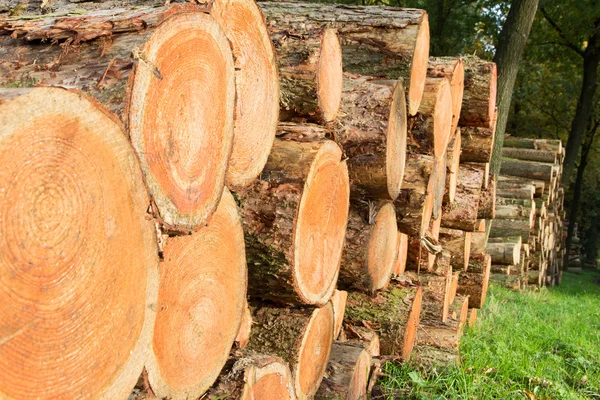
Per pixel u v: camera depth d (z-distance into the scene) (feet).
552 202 46.57
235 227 7.73
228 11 7.66
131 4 7.12
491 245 33.73
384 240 13.37
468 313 22.94
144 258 5.49
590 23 59.93
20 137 4.07
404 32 13.21
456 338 16.15
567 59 69.26
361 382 12.19
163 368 6.39
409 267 17.04
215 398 7.41
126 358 5.37
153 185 5.69
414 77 13.53
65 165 4.45
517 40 29.50
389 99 11.94
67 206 4.49
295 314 10.00
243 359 8.17
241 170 8.21
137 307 5.44
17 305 4.17
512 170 40.40
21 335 4.23
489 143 21.27
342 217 11.08
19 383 4.26
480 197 22.12
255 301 10.28
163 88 5.81
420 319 16.93
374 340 13.67
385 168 11.80
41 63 5.90
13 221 4.07
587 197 92.53
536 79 75.31
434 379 14.42
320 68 10.41
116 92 5.37
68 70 5.71
